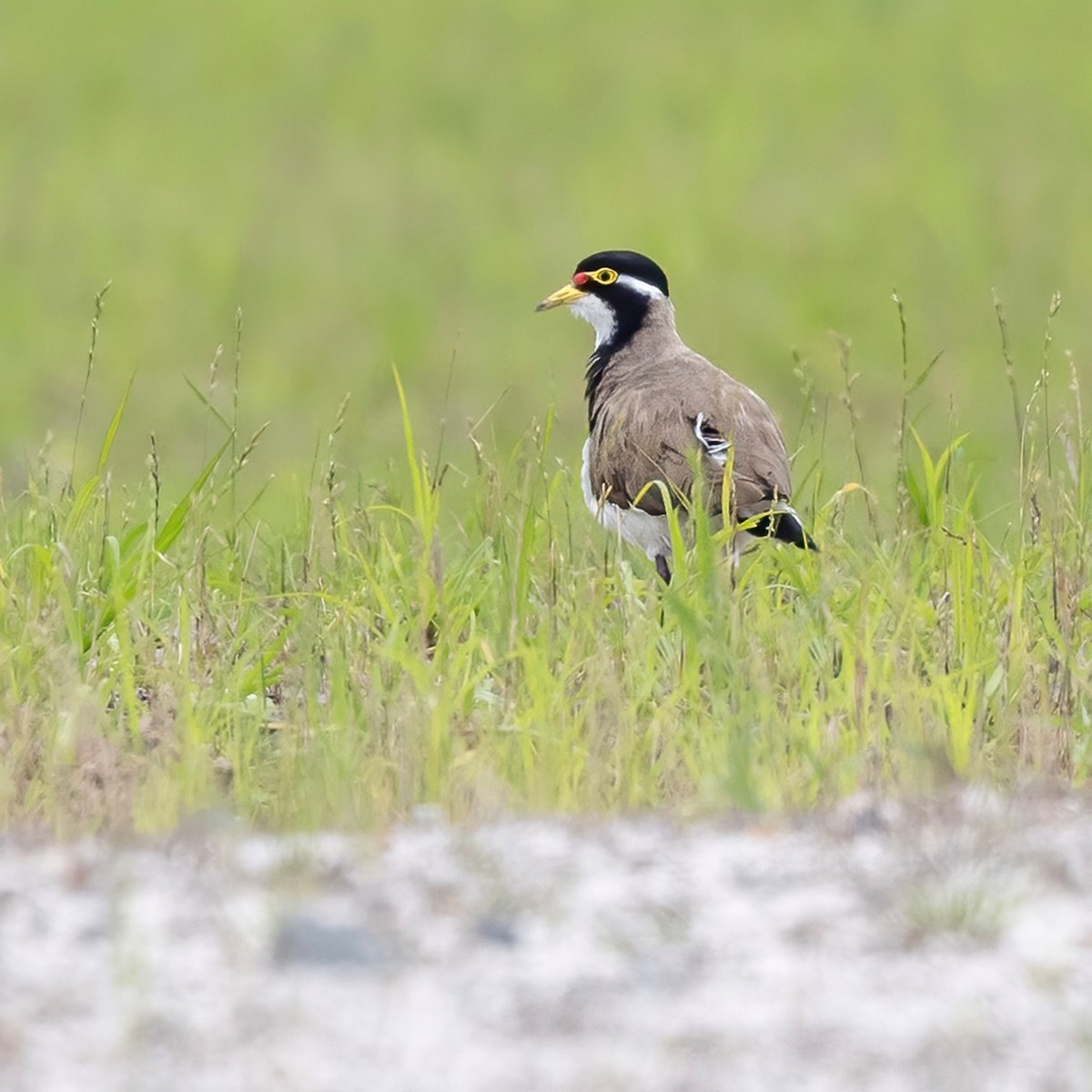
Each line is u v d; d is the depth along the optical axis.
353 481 19.09
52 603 12.28
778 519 13.03
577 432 26.45
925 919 7.33
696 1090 6.13
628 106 46.72
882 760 10.30
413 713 10.80
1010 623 11.77
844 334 31.73
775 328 32.22
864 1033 6.50
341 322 33.00
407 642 12.09
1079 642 12.16
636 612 12.15
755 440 13.83
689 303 33.59
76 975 6.85
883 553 12.67
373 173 42.19
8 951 7.02
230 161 42.72
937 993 6.79
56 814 9.86
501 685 11.61
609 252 15.64
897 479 13.45
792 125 44.62
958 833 8.43
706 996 6.77
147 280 34.97
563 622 12.24
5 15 53.03
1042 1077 6.21
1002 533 17.34
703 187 40.44
